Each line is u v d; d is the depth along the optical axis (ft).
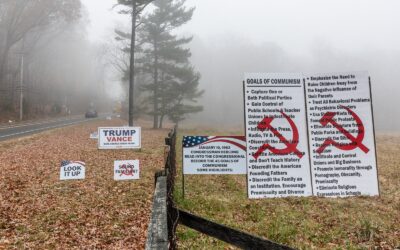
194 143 36.01
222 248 22.57
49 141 76.48
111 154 59.52
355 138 36.47
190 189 38.47
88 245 23.41
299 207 32.60
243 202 33.81
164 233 11.02
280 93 36.24
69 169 39.42
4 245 23.32
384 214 30.86
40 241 24.07
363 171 36.37
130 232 25.70
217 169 36.11
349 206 33.12
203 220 14.96
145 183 40.06
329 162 36.35
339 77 36.58
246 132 35.86
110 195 34.99
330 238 24.93
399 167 57.31
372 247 23.47
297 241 24.31
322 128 36.58
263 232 25.72
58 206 31.40
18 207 30.86
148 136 97.71
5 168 45.42
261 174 35.73
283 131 36.11
